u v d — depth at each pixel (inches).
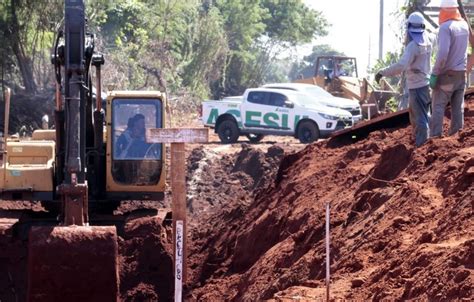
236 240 674.2
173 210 480.1
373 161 633.6
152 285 590.2
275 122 1398.9
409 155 559.2
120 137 636.1
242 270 623.8
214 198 991.0
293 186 681.6
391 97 1480.1
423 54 580.4
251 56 2824.8
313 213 578.6
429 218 443.2
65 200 479.2
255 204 748.6
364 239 465.7
